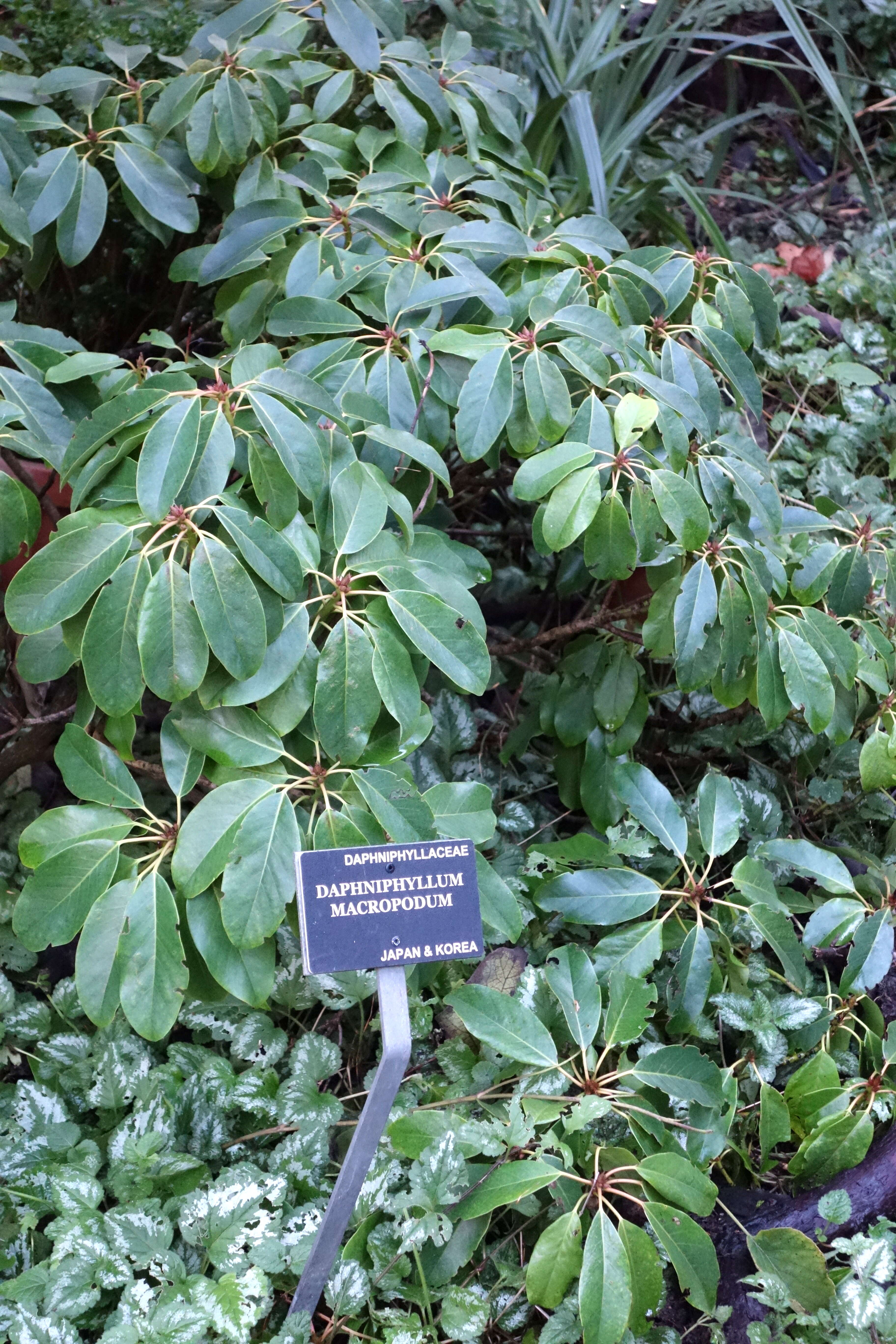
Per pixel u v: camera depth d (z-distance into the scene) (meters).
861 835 2.32
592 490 1.48
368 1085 1.77
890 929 1.76
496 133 2.20
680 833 1.72
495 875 1.48
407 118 1.95
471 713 2.21
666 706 2.38
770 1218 1.64
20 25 2.10
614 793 1.97
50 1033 1.81
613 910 1.66
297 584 1.28
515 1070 1.63
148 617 1.20
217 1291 1.32
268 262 1.84
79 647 1.30
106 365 1.47
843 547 1.86
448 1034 1.78
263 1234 1.41
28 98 1.77
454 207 1.92
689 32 3.17
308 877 1.18
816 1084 1.68
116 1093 1.63
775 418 2.95
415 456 1.43
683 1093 1.50
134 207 1.87
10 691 2.06
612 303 1.75
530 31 2.97
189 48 1.97
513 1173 1.40
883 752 1.85
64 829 1.28
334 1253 1.31
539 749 2.43
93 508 1.35
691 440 1.74
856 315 3.52
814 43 4.21
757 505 1.62
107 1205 1.57
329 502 1.38
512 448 1.67
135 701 1.22
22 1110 1.60
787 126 4.51
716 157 3.66
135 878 1.25
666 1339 1.47
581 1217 1.51
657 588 1.76
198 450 1.29
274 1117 1.62
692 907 1.71
